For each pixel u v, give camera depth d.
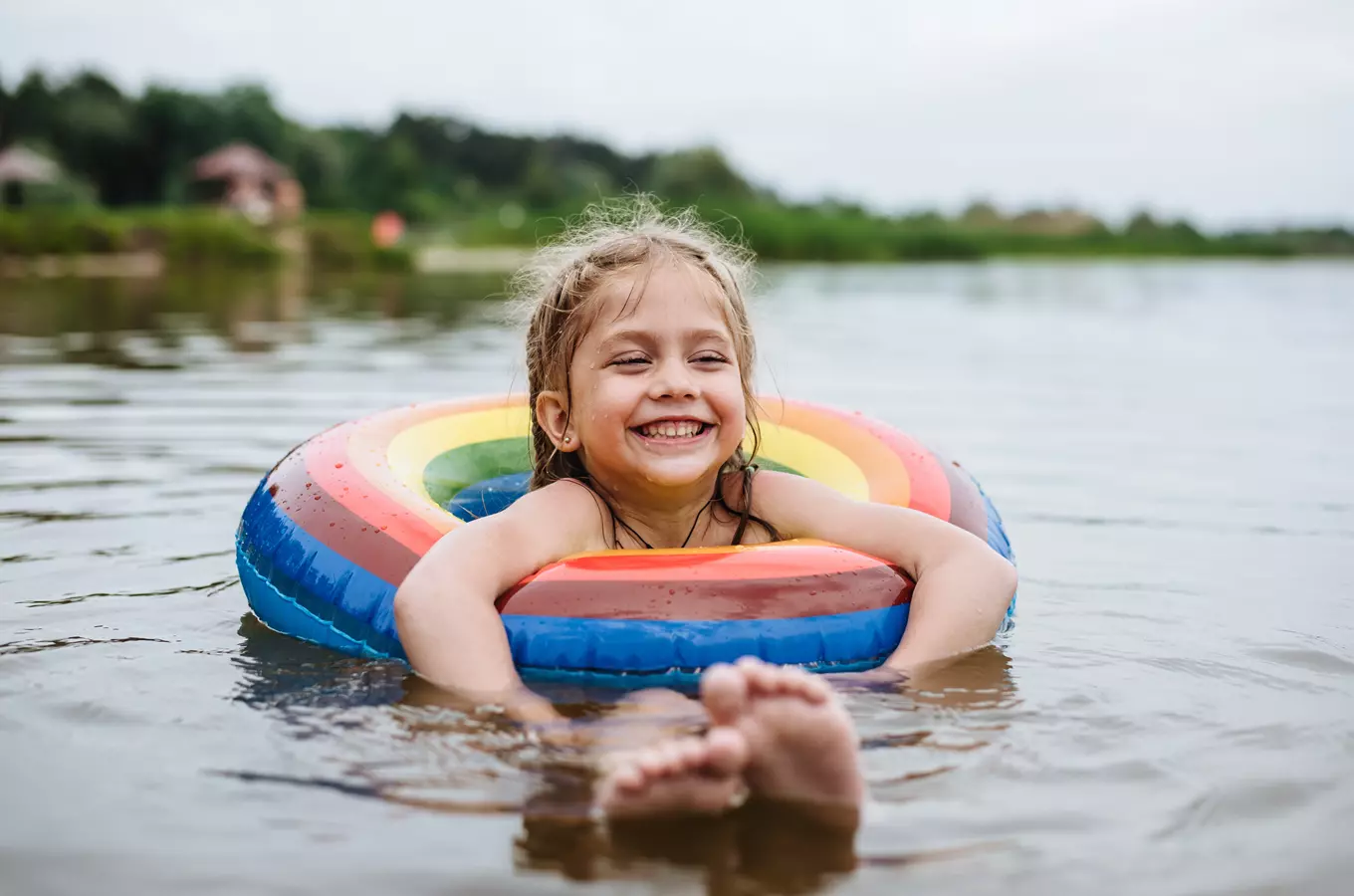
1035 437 4.79
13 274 16.33
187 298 12.13
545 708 1.89
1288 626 2.39
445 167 47.88
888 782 1.62
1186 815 1.54
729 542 2.52
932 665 2.12
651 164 48.31
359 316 10.11
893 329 9.82
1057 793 1.60
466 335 8.37
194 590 2.62
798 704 1.51
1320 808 1.57
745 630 2.10
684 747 1.48
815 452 3.04
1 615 2.41
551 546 2.25
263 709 1.89
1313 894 1.36
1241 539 3.19
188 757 1.70
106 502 3.40
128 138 39.69
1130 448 4.55
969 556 2.27
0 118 39.28
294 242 20.00
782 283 17.66
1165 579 2.77
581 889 1.35
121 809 1.54
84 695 1.95
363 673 2.08
